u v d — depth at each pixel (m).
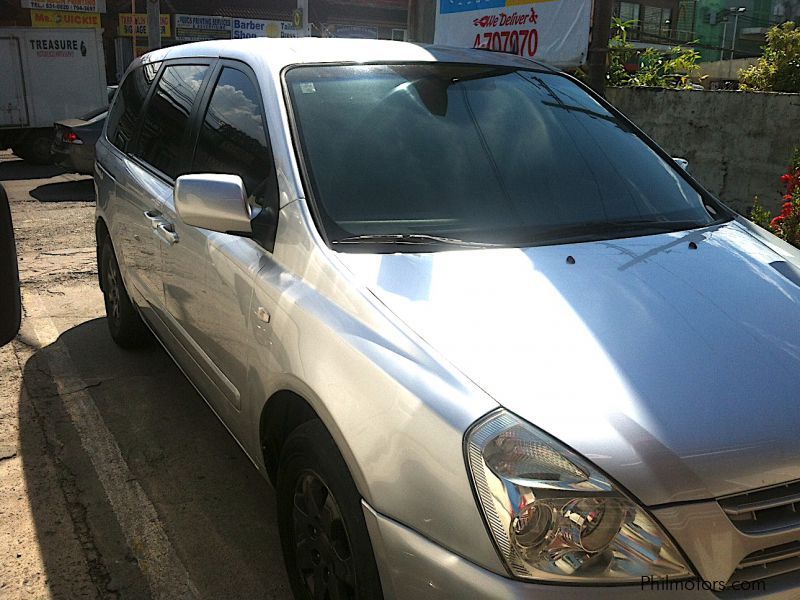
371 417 1.82
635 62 9.18
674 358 1.85
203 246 2.89
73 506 3.06
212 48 3.49
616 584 1.52
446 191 2.57
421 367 1.81
